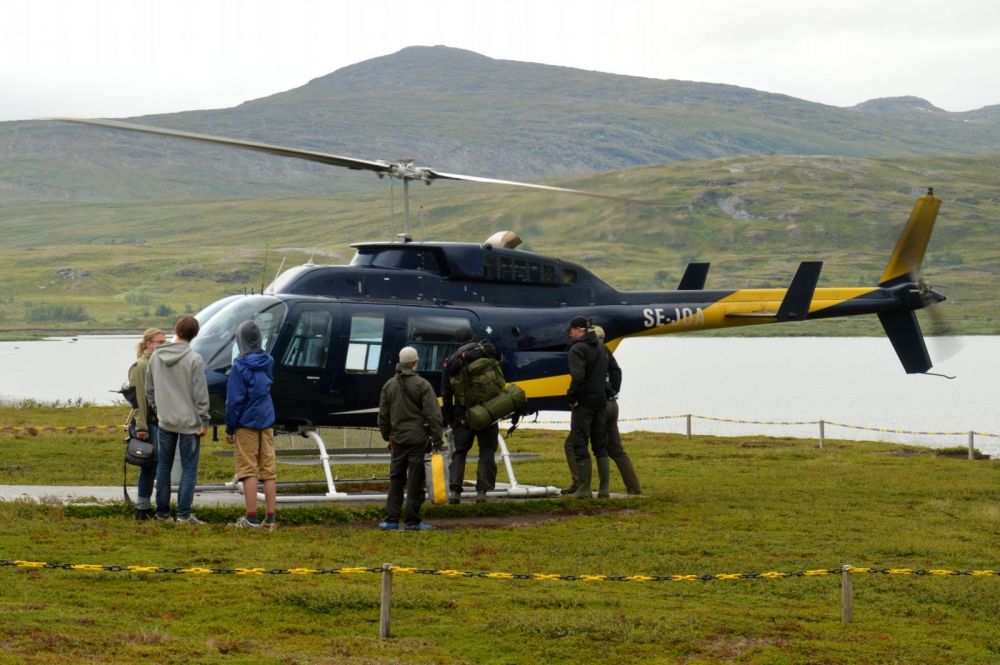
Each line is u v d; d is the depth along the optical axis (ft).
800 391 310.65
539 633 32.71
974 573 35.88
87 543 40.55
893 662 31.37
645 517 52.47
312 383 52.95
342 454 56.95
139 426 46.37
